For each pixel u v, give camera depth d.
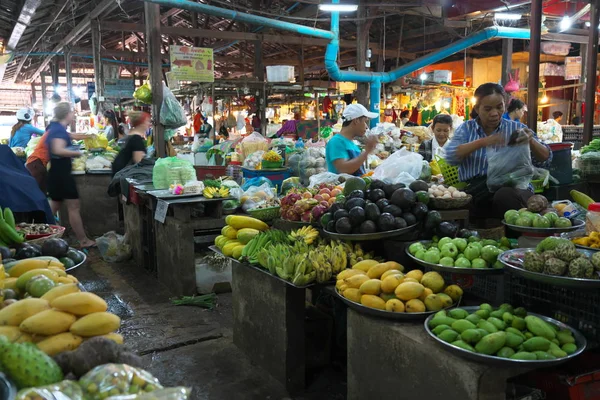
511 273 2.28
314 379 3.04
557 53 10.81
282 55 16.39
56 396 1.13
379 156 7.23
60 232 3.47
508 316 1.98
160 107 6.49
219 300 4.34
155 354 3.30
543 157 3.26
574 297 2.09
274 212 3.79
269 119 14.82
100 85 11.14
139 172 5.70
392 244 2.74
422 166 3.68
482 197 3.24
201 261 4.48
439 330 1.98
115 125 10.11
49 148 5.76
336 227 2.67
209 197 4.38
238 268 3.31
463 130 3.30
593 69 6.00
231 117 11.07
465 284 2.57
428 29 11.16
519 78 13.20
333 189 3.46
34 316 1.53
